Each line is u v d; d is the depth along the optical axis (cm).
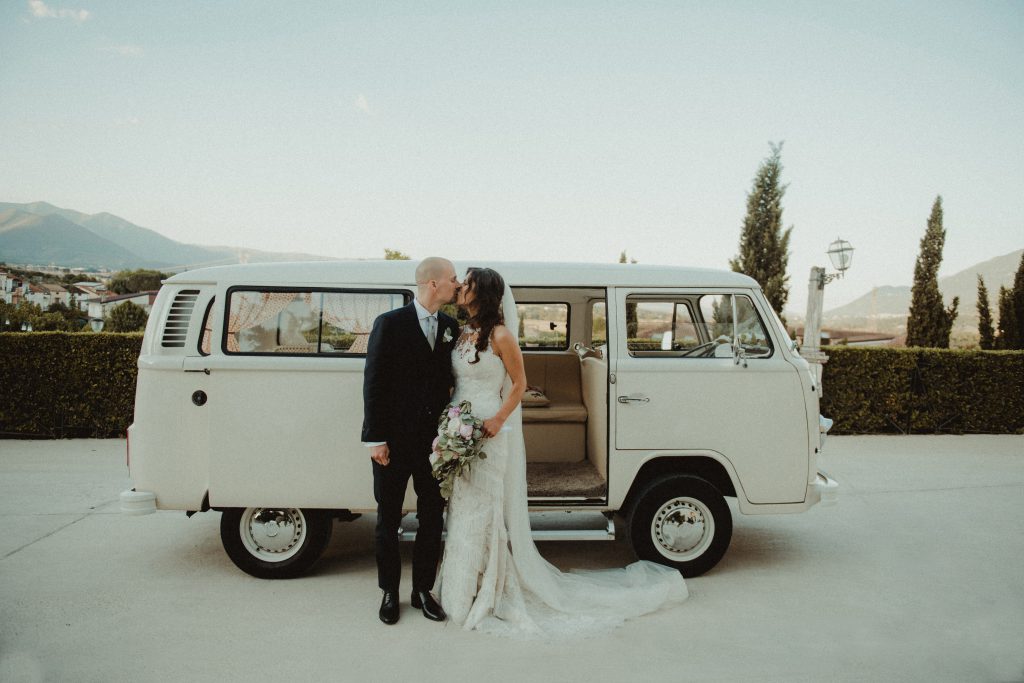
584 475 423
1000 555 441
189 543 451
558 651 297
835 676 276
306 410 364
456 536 329
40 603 348
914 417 934
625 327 391
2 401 812
